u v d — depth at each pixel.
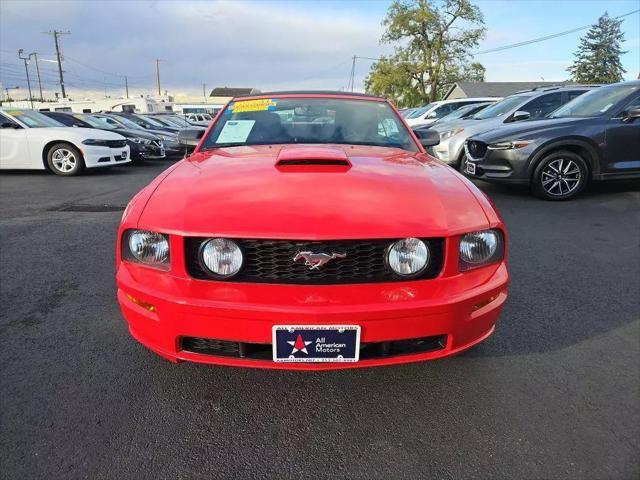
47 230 4.91
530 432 1.91
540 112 8.26
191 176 2.21
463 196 2.06
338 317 1.73
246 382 2.24
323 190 1.97
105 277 3.54
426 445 1.84
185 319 1.79
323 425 1.95
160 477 1.68
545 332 2.71
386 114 3.29
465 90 39.06
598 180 6.18
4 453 1.76
